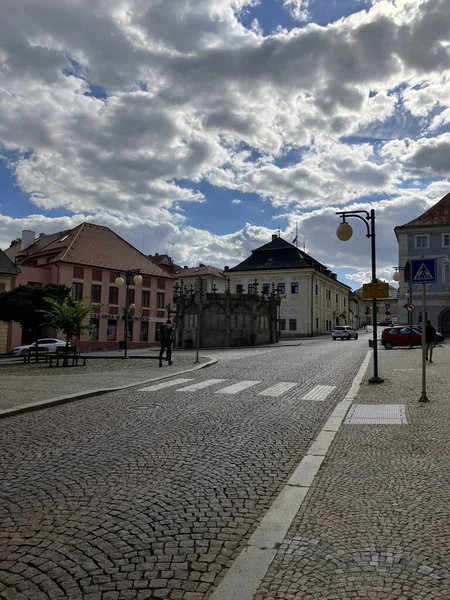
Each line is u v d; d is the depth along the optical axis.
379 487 5.39
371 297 14.94
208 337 42.88
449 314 57.47
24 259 59.31
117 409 10.59
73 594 3.28
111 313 55.28
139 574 3.53
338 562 3.67
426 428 8.33
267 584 3.37
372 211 14.85
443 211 59.31
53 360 28.41
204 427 8.69
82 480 5.66
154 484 5.54
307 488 5.37
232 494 5.23
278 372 18.73
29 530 4.28
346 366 20.92
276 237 78.94
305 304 72.69
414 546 3.92
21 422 9.12
